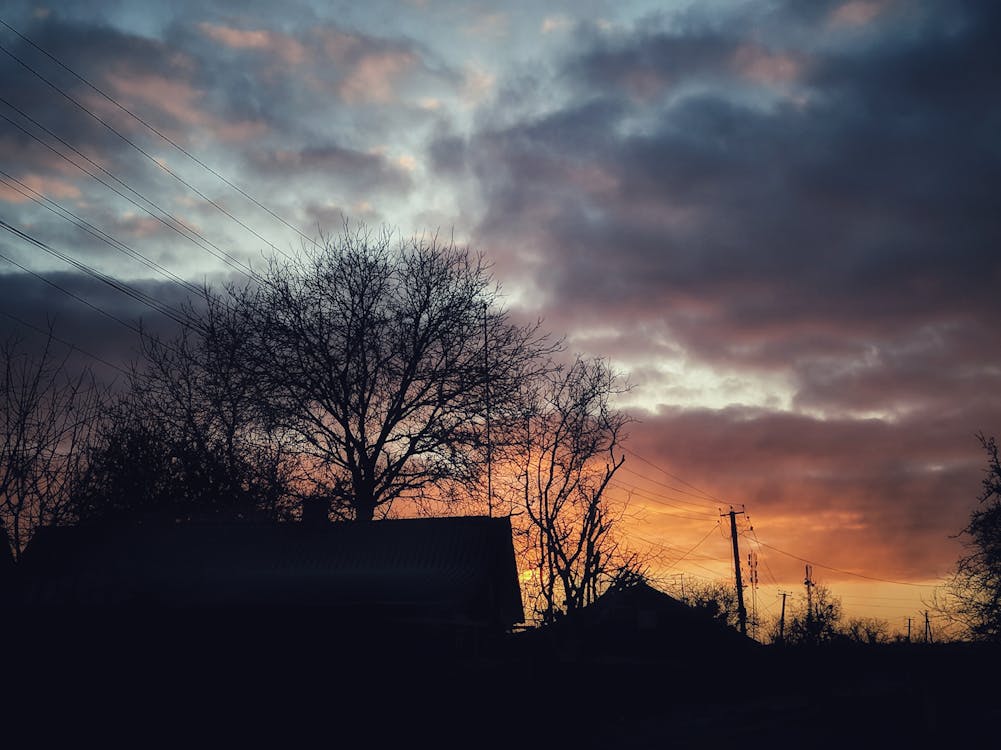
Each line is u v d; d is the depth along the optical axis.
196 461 27.84
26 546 15.79
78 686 15.49
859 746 19.14
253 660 17.48
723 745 19.23
